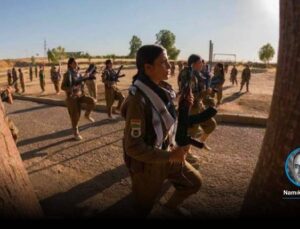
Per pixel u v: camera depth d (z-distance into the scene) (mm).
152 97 2033
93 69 6309
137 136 1995
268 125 1856
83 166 4785
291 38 1634
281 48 1721
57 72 15555
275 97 1784
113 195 3756
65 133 6840
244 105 10695
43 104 11805
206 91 4652
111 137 6379
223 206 3391
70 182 4188
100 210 3373
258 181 1907
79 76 6152
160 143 2113
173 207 2826
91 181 4203
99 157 5180
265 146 1864
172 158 2057
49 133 6895
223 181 4070
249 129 6863
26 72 40906
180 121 2145
